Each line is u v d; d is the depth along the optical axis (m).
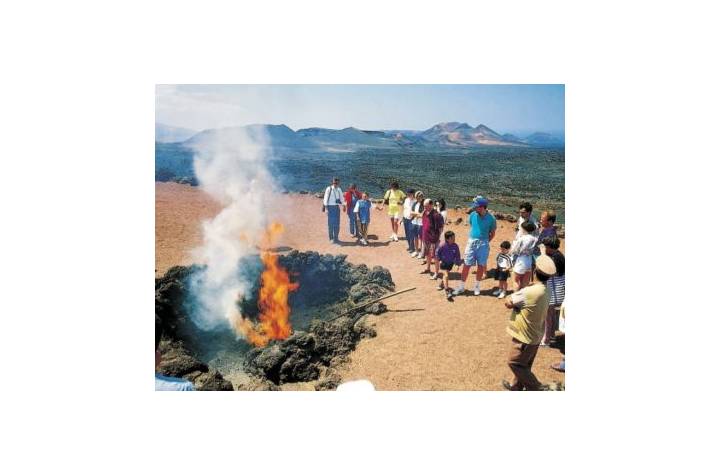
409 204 10.74
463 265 9.89
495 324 9.53
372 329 9.71
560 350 9.10
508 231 10.55
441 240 10.71
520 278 9.12
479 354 9.20
